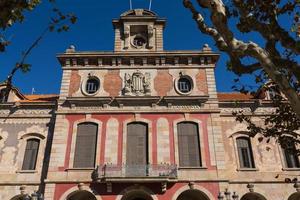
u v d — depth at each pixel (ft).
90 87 98.22
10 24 38.58
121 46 106.22
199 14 39.68
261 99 97.86
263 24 36.88
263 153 90.68
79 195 86.02
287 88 31.40
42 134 94.22
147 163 85.87
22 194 85.56
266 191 85.76
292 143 56.70
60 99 94.89
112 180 80.64
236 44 34.32
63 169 84.79
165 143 88.22
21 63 36.55
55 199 81.20
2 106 97.71
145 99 93.76
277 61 35.58
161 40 106.93
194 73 99.25
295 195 87.76
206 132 89.92
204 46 102.32
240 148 92.32
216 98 94.73
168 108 93.45
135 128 91.30
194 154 87.56
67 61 101.09
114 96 94.48
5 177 87.86
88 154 87.76
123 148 87.61
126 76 98.48
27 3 38.34
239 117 62.49
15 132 94.79
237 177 87.25
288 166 89.45
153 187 82.07
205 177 83.51
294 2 40.91
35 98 111.34
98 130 90.38
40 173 88.38
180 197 87.04
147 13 111.34
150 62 100.94
